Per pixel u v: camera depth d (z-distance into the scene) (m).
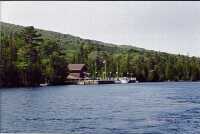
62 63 134.00
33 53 116.38
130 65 183.75
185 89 101.69
